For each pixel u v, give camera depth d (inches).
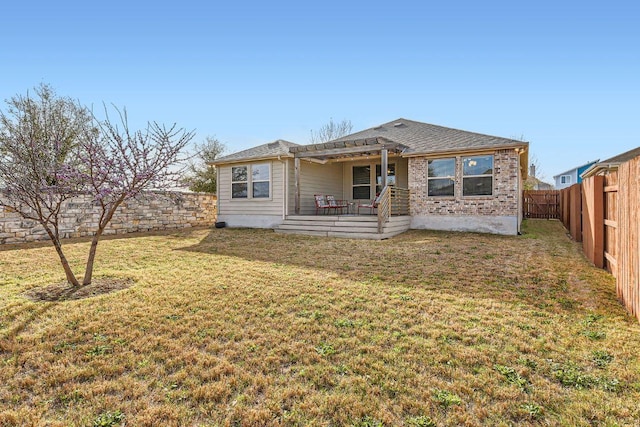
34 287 210.2
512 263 268.8
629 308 166.7
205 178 999.6
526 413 96.7
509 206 434.3
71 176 199.9
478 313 165.9
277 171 536.7
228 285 212.4
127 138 203.8
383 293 195.2
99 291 203.3
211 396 106.4
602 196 252.8
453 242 372.5
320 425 93.7
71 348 134.1
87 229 447.2
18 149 199.3
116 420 95.7
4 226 374.0
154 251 336.2
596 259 256.2
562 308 172.6
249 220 565.3
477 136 486.6
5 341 137.7
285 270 250.4
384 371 118.1
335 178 627.5
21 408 100.7
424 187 483.8
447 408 99.5
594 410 97.3
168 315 165.5
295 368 121.2
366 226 437.4
